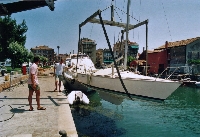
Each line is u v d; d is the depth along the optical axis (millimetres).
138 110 13203
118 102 10211
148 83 7961
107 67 11797
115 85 9422
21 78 17406
